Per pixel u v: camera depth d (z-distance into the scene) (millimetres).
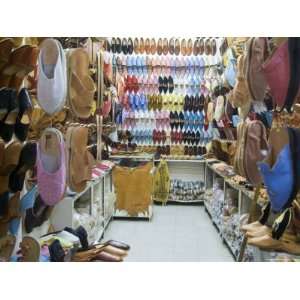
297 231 1895
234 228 3893
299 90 1667
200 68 7070
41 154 2027
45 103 1905
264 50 1981
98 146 5016
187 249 4297
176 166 7230
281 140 1730
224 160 5891
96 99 4066
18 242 2309
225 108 4730
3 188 1939
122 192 5691
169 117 7113
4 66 1871
